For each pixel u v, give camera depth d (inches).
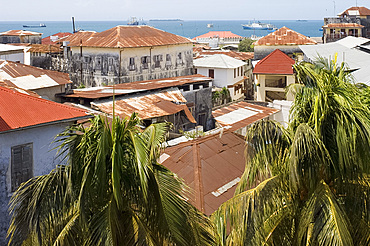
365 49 1497.3
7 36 2854.3
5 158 522.6
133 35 1854.1
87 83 1862.7
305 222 334.0
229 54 2410.2
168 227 288.0
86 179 286.0
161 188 296.2
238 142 667.4
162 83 1365.7
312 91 376.2
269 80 1883.6
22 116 547.5
